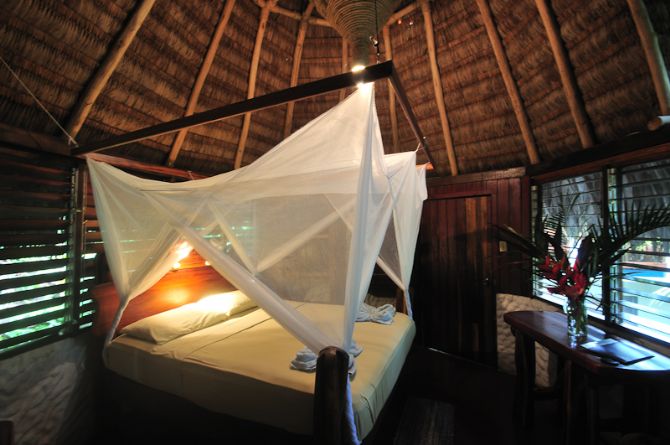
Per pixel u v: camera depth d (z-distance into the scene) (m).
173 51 2.46
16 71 1.84
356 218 1.38
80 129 2.28
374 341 2.30
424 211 3.99
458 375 3.21
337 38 3.05
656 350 1.88
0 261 1.82
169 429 2.01
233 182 1.81
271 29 2.88
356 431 1.41
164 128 1.66
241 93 3.04
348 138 1.62
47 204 2.09
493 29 2.57
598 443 1.76
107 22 2.00
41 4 1.74
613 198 2.28
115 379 2.26
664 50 1.84
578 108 2.38
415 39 2.99
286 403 1.63
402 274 2.71
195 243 1.75
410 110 1.67
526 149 3.13
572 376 1.87
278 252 1.63
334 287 1.51
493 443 2.18
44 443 2.00
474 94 3.05
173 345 2.21
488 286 3.45
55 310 2.09
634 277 2.03
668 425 1.83
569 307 1.95
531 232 3.12
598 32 2.05
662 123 1.72
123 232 2.16
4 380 1.83
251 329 2.56
